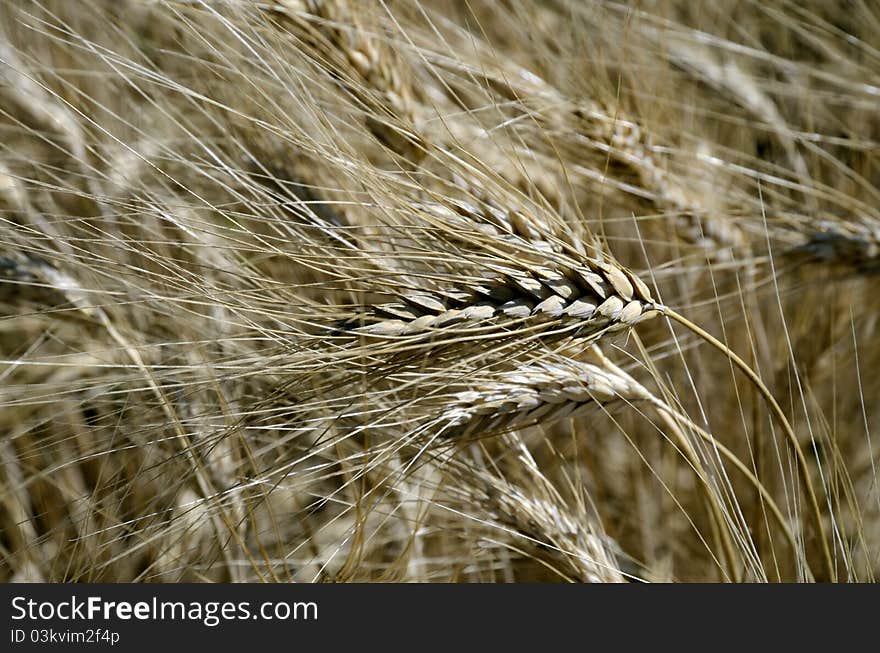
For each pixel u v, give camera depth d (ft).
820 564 2.31
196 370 2.17
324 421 2.18
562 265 2.15
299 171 2.27
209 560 2.29
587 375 2.20
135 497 2.32
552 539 2.28
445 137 2.29
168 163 2.31
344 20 2.26
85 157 2.29
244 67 2.27
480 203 2.15
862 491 2.52
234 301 2.15
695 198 2.42
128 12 2.35
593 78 2.41
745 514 2.52
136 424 2.23
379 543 2.37
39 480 2.40
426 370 2.16
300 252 2.16
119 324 2.28
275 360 2.13
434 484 2.29
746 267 2.44
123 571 2.32
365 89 2.19
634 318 2.17
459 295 2.13
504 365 2.19
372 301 2.23
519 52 2.46
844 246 2.44
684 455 2.27
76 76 2.39
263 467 2.29
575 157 2.39
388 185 2.17
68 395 2.28
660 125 2.43
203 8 2.25
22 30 2.36
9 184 2.26
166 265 2.16
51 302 2.27
